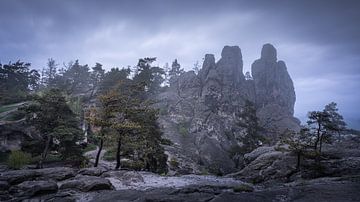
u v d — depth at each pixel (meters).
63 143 33.47
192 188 19.02
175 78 118.25
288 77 133.00
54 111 33.62
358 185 18.64
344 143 42.25
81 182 20.06
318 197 15.70
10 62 85.62
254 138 62.09
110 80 71.69
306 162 34.06
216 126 85.25
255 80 124.38
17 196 17.91
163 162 38.41
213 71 109.75
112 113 31.67
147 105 35.28
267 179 34.75
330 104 40.47
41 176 22.19
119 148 31.62
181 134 76.88
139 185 22.80
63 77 106.31
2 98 62.31
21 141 40.31
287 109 118.62
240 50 124.25
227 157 72.06
